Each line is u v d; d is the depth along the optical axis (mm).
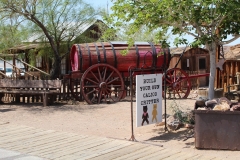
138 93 7910
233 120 6949
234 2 7727
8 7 15102
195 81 20141
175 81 15586
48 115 11727
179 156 6602
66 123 10312
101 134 8773
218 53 12914
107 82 14719
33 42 18969
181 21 8602
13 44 18562
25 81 14516
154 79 8273
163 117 10164
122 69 15078
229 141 6988
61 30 18719
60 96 14922
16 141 7863
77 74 14531
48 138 8133
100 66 14602
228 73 14625
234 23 8805
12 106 13820
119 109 12766
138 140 8008
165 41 9297
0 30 17406
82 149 7168
